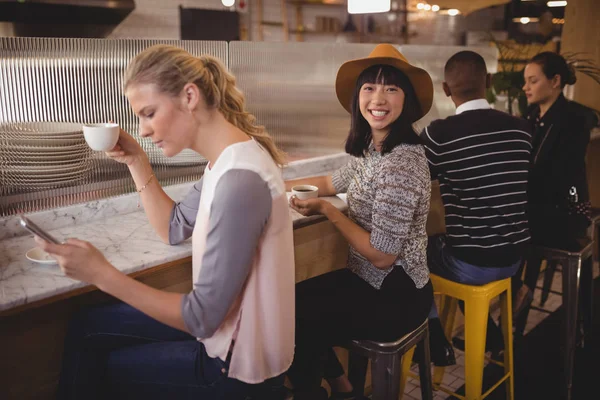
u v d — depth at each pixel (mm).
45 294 1273
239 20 6977
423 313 1804
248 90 2264
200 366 1374
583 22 3906
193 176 2121
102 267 1187
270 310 1286
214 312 1200
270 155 1386
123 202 1880
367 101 1749
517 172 2121
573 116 2729
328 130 2635
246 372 1294
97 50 1759
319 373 1829
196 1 7125
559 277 3854
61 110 1713
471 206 2113
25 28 5398
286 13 8195
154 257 1503
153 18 6742
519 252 2148
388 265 1701
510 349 2270
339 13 8766
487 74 2223
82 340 1442
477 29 9305
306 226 1998
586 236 2709
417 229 1767
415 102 1773
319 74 2523
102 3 5547
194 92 1217
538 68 2777
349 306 1760
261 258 1264
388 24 8781
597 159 3969
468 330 2121
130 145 1569
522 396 2494
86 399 1427
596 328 3121
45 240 1162
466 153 2090
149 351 1428
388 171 1670
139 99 1223
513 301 2719
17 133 1585
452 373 2668
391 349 1738
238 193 1177
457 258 2129
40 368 1482
